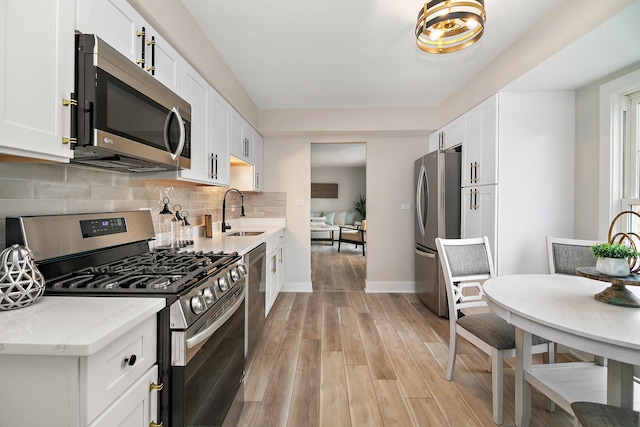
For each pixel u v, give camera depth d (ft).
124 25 4.16
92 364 2.30
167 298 3.21
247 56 7.89
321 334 8.85
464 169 9.93
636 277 4.15
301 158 13.37
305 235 13.39
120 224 5.09
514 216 8.11
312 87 10.09
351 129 12.25
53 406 2.24
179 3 5.54
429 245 11.02
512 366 7.05
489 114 8.40
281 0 5.71
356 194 31.71
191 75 6.24
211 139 7.25
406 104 11.91
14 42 2.54
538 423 5.28
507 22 6.52
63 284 3.39
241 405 5.54
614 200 6.94
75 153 3.67
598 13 5.14
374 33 6.88
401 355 7.62
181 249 6.47
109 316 2.65
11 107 2.52
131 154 3.84
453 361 6.47
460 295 6.53
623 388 3.82
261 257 8.30
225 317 4.32
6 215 3.47
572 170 8.03
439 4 4.94
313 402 5.81
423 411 5.57
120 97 3.66
